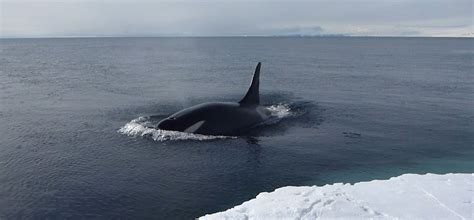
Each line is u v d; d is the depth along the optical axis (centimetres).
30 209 1562
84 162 2088
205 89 4972
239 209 1460
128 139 2481
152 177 1894
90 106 3641
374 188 1628
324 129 2850
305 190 1638
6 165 2039
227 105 2827
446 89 5088
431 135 2755
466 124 3078
